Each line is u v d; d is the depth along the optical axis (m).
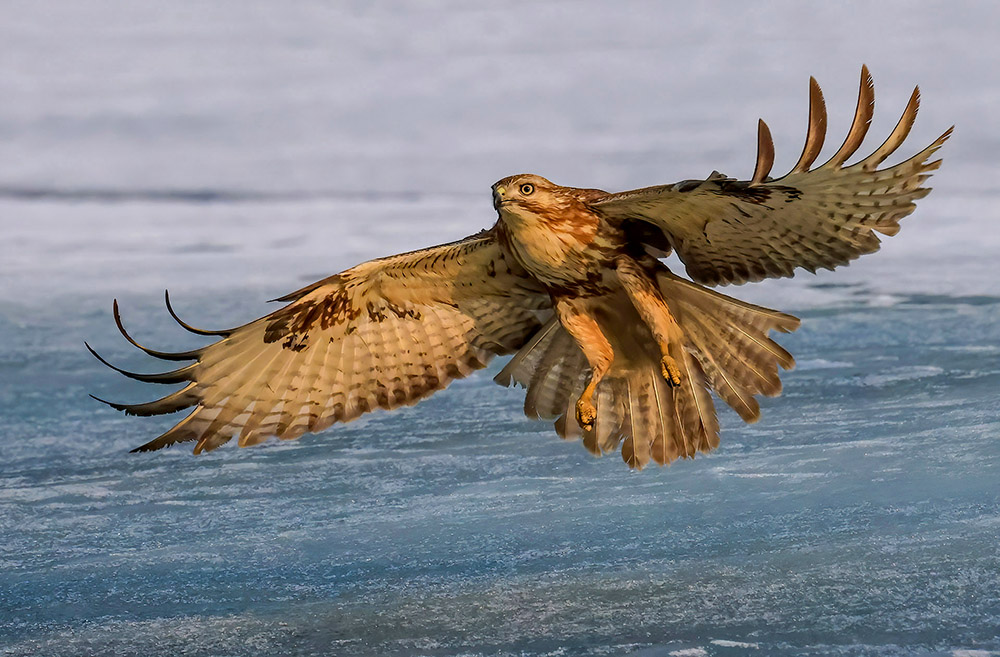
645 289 9.62
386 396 10.76
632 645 9.10
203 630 9.81
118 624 9.98
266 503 12.65
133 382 17.25
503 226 10.03
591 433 10.44
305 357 10.43
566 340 10.45
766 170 8.64
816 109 8.67
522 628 9.55
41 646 9.64
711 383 9.98
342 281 10.24
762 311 9.64
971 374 15.74
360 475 13.38
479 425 15.03
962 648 8.70
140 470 13.75
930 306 19.78
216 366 10.19
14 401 16.30
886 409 14.49
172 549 11.52
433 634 9.53
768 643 8.98
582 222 9.66
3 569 11.12
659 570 10.45
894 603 9.48
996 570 9.90
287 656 9.34
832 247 9.37
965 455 12.62
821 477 12.37
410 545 11.37
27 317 21.23
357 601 10.24
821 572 10.12
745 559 10.52
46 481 13.41
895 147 8.70
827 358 17.00
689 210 9.41
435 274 10.41
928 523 10.95
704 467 13.02
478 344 10.84
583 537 11.31
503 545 11.27
